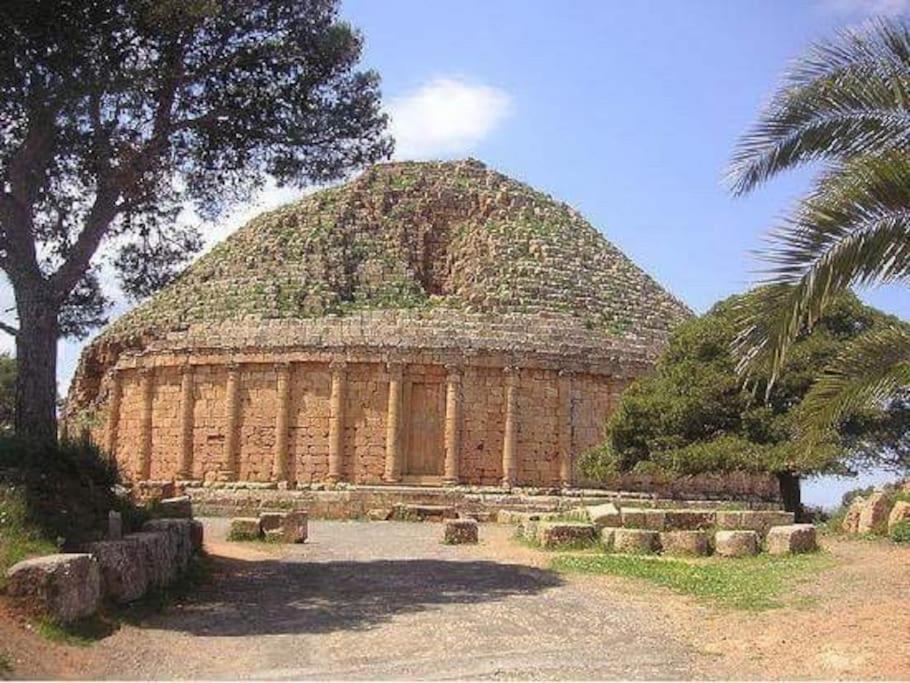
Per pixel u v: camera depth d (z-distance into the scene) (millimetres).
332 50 25641
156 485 50938
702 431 37781
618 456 40156
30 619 13930
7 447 20500
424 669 13727
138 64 23359
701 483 56688
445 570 24234
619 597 19938
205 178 27375
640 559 25094
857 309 36688
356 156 27422
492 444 55500
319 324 57312
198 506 45031
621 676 13289
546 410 56562
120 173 23516
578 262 66938
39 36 20391
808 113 14375
